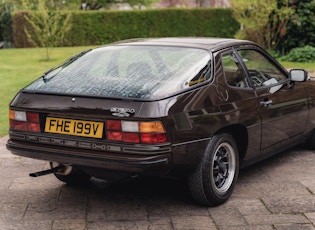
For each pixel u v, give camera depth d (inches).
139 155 156.8
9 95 420.8
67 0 972.6
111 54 195.3
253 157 201.3
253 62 206.4
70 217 172.7
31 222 168.9
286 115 217.3
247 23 645.9
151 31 1008.2
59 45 950.4
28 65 628.1
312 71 520.7
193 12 1009.5
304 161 236.5
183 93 166.9
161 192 195.9
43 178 214.7
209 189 175.0
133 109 157.6
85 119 165.3
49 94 173.8
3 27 959.6
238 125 186.7
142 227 163.9
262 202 184.2
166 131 158.2
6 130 303.6
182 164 165.2
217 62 185.6
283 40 635.5
